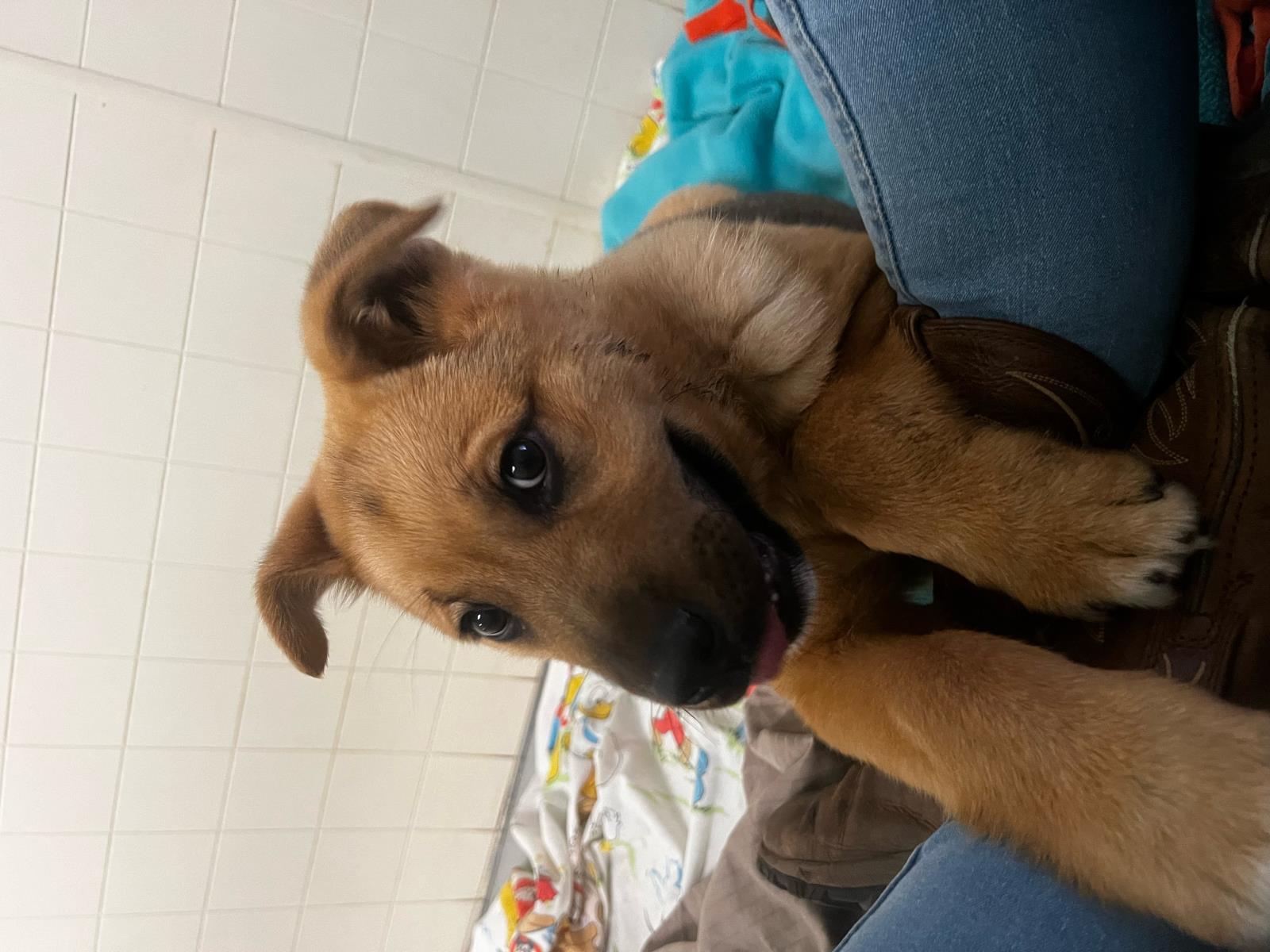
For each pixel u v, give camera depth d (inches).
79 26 35.9
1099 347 15.6
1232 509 14.1
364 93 39.7
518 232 43.5
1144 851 12.9
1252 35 21.1
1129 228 14.4
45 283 36.8
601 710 41.7
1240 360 14.6
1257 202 15.1
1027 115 13.7
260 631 41.5
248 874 43.5
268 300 39.5
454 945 47.4
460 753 45.8
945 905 14.9
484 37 40.6
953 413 16.8
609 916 39.9
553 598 18.5
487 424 18.7
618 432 18.3
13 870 40.3
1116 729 13.5
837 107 15.1
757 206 26.6
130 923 42.2
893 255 16.3
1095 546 15.1
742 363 19.5
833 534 19.8
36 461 37.7
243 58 37.9
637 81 43.6
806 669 19.1
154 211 37.6
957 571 17.0
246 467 40.3
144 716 40.7
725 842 35.3
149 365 38.4
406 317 20.8
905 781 16.9
